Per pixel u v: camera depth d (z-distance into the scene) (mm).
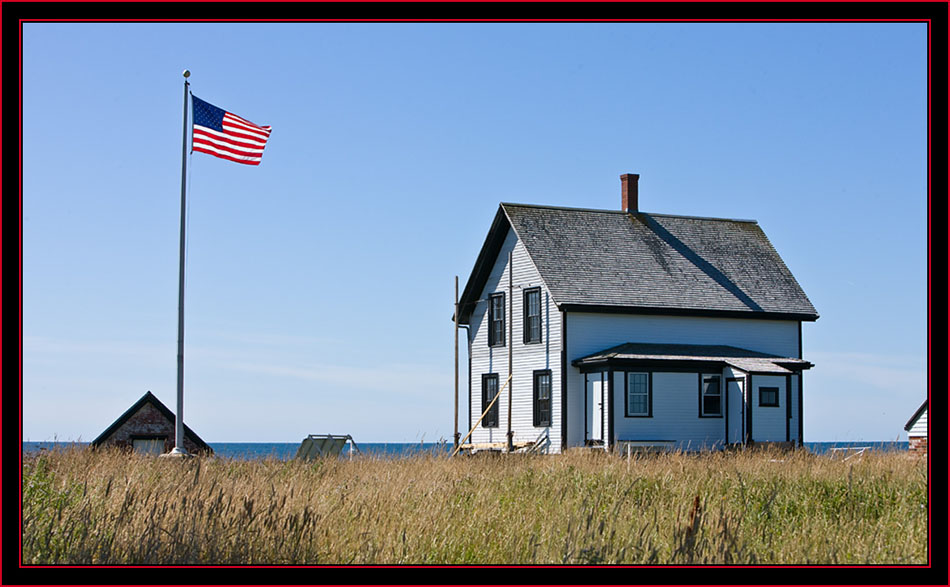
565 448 37031
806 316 41562
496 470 22031
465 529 12844
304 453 27766
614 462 23047
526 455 28062
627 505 15594
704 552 11680
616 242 41375
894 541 12914
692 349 38844
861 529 13898
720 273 41938
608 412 36000
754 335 40875
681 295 39875
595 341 38156
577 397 37594
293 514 12930
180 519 12406
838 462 23766
